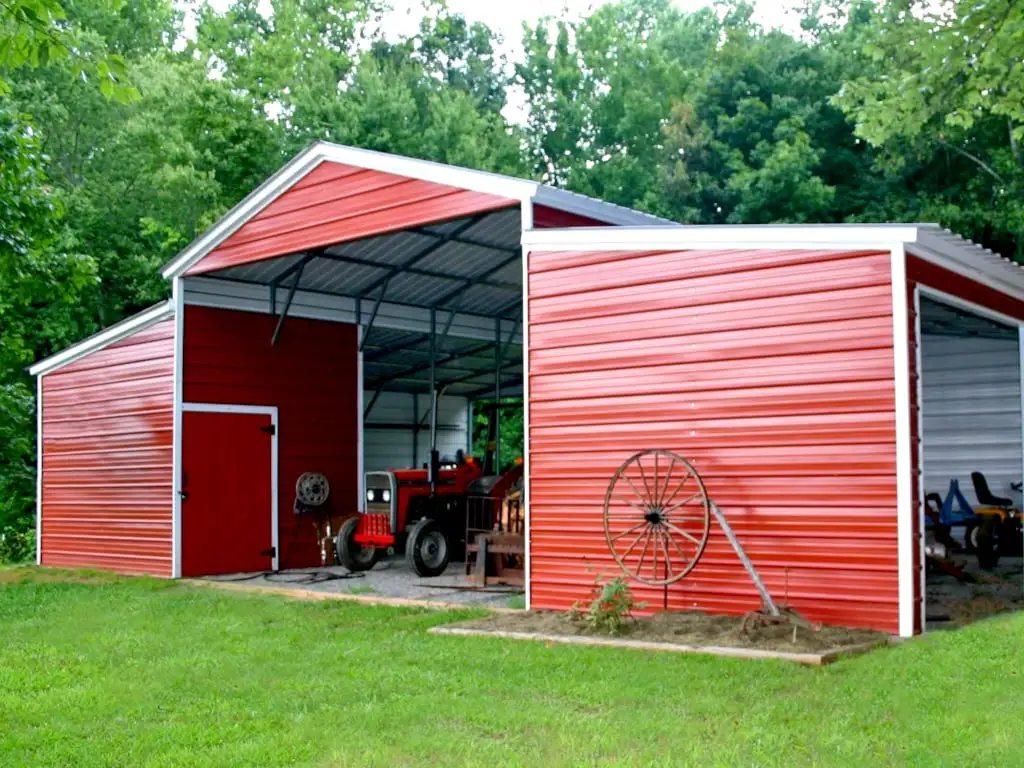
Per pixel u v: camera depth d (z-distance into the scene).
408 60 38.66
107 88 8.91
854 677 6.84
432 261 14.73
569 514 9.97
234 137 27.28
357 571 14.41
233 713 6.51
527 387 10.30
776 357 8.90
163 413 14.70
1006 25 14.78
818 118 29.30
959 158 27.67
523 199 10.76
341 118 28.38
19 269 17.14
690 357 9.35
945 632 8.23
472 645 8.47
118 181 28.19
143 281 27.02
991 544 13.37
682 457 9.27
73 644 9.11
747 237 9.07
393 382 19.47
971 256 9.47
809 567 8.61
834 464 8.55
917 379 8.61
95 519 15.84
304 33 33.81
